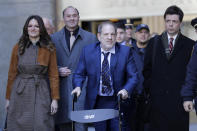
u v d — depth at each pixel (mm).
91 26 13617
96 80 6812
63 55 7812
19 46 7203
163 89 7309
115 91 6812
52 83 7258
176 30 7285
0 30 10148
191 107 6551
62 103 7766
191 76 6535
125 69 6875
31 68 7105
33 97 7086
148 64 7500
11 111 7109
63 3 10266
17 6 10062
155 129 7414
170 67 7293
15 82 7152
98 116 6266
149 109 7520
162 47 7375
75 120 6312
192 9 10344
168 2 10344
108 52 6828
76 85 6848
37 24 7180
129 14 10438
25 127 7078
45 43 7234
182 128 7289
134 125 7910
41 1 10023
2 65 10266
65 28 7910
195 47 6543
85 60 6910
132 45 9008
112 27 6766
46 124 7133
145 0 10352
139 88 8172
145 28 8938
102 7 10461
